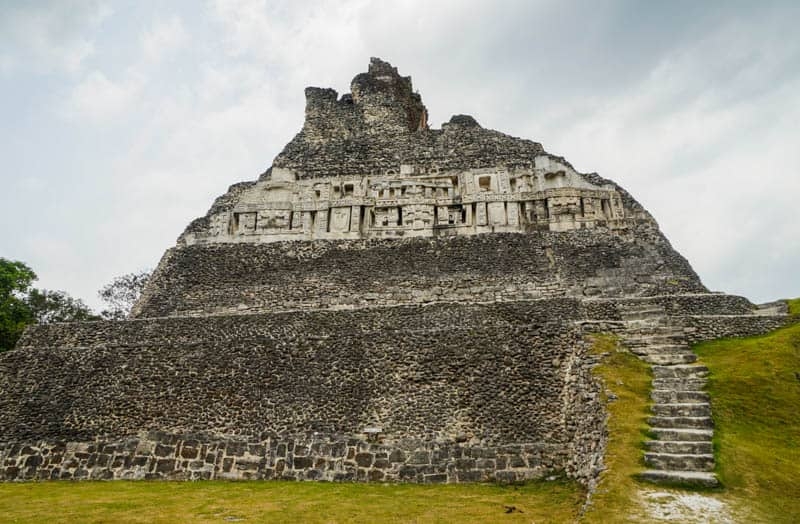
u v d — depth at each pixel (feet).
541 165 88.43
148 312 74.08
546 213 82.23
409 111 114.01
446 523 33.81
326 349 57.93
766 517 29.09
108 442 53.11
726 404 41.32
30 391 59.11
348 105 107.04
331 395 53.36
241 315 66.33
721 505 30.50
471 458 46.06
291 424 51.78
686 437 37.40
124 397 56.80
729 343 52.75
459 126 97.19
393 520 34.81
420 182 88.17
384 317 62.59
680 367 46.65
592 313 59.31
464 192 88.33
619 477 34.04
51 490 46.55
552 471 44.29
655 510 30.07
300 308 73.15
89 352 62.28
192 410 54.60
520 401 49.62
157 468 50.26
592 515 30.12
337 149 97.40
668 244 76.89
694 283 69.46
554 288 71.31
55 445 53.36
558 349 53.11
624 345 51.13
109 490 45.98
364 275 75.97
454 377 52.70
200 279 78.07
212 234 85.92
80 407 56.65
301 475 47.80
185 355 59.98
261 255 81.15
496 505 37.58
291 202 86.74
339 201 85.51
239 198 91.25
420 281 74.23
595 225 79.71
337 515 36.35
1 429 55.47
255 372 56.80
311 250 81.00
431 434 48.83
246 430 52.16
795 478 33.55
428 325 60.44
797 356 46.85
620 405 41.52
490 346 54.70
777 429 39.01
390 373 54.24
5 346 95.35
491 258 75.92
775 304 62.69
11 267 97.45
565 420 47.34
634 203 83.10
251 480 48.03
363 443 48.44
